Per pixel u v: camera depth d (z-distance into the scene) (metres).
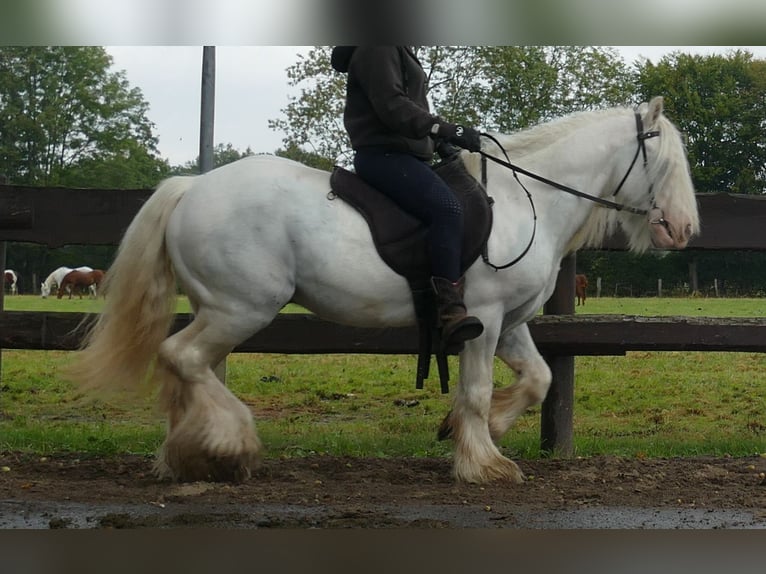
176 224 5.07
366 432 7.75
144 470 5.73
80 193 6.52
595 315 6.51
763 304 26.92
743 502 5.05
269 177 5.04
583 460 6.18
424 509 4.77
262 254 4.97
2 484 5.25
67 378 5.20
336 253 4.99
